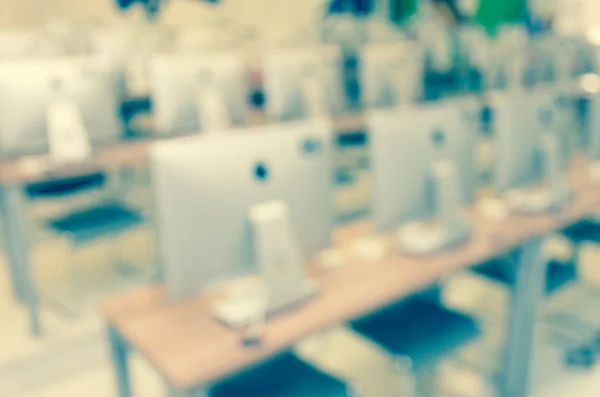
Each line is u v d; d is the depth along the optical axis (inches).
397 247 77.5
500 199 97.6
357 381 96.3
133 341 55.9
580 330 111.0
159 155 52.0
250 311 59.4
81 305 125.3
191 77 126.7
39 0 249.8
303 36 262.2
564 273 94.6
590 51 249.9
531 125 87.7
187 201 53.6
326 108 152.3
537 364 100.8
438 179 74.9
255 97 187.3
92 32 209.5
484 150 177.6
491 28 309.1
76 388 96.3
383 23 263.1
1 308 124.0
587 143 101.2
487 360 100.2
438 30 262.2
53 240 158.6
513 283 85.6
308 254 64.9
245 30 265.6
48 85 108.8
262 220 57.6
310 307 61.2
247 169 57.5
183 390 48.9
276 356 68.3
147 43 205.3
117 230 117.4
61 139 110.9
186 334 56.6
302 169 62.2
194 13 261.7
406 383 72.3
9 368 101.8
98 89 116.9
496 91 213.9
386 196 71.5
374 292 64.6
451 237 76.7
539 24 308.5
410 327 76.0
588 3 298.2
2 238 134.9
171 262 54.1
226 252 57.2
